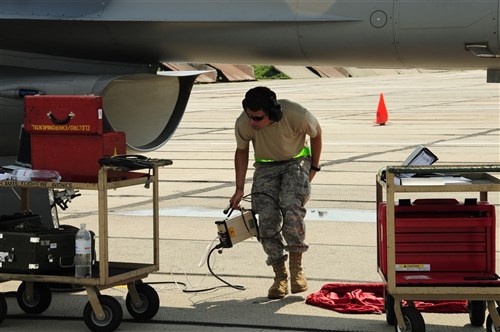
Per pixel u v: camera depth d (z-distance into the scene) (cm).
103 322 1145
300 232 1284
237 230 1281
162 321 1198
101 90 1440
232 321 1193
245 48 1431
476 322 1152
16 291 1366
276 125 1265
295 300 1294
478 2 1270
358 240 1688
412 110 5019
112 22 1453
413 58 1348
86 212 2044
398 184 1083
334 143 3391
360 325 1164
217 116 4778
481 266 1113
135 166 1169
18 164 1328
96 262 1239
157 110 1598
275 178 1301
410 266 1114
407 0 1305
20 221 1252
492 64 1334
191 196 2236
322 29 1361
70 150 1184
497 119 4334
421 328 1062
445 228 1109
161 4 1430
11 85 1463
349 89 7306
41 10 1470
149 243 1684
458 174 1156
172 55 1515
